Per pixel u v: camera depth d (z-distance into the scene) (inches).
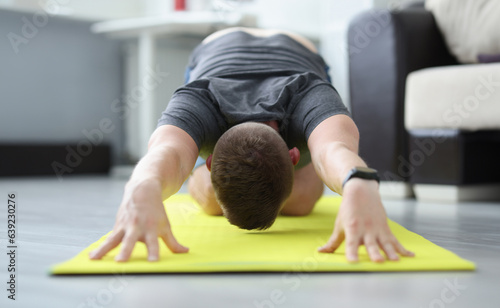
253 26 148.0
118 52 179.0
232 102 51.4
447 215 75.4
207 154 54.7
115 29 154.2
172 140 46.6
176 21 143.2
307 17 186.9
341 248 43.7
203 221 60.8
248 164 44.7
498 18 100.3
